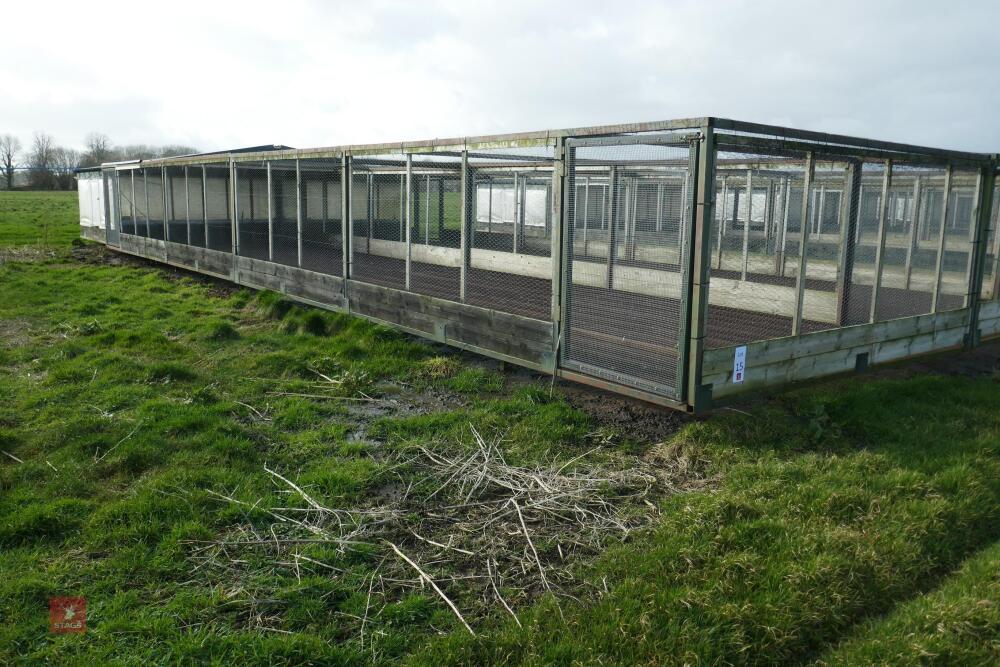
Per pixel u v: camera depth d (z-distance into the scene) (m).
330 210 15.45
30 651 3.14
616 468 5.29
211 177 15.15
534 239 13.56
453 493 4.86
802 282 6.54
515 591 3.71
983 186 8.51
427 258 13.72
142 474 4.92
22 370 7.58
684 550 3.92
